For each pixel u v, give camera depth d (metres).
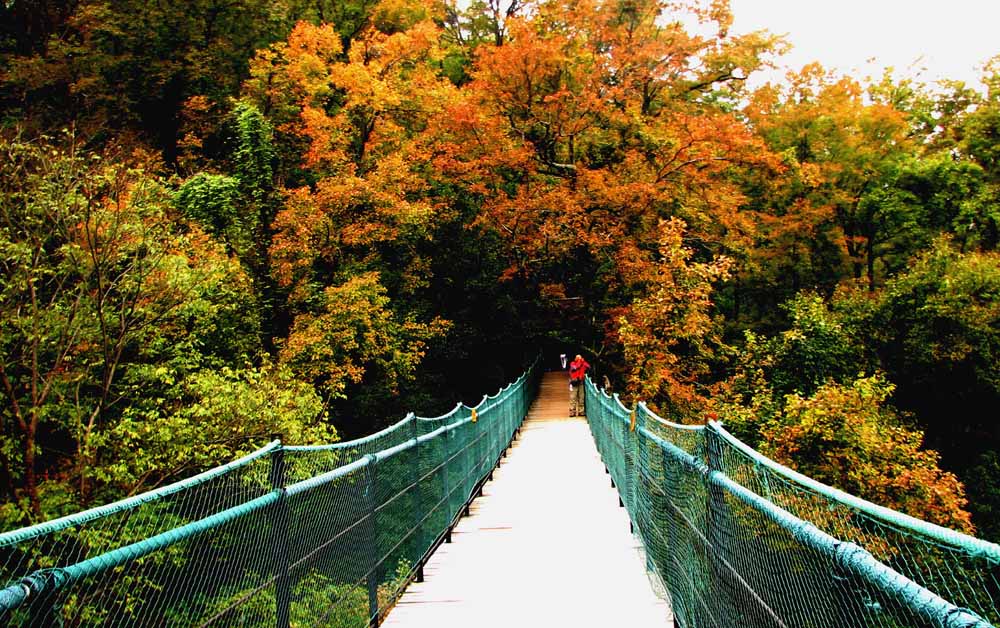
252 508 3.35
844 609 2.03
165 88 28.27
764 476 2.96
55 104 24.41
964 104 35.16
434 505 8.26
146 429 10.89
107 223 11.28
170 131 28.72
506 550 8.18
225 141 26.42
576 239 25.09
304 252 20.88
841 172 31.88
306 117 23.08
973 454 23.19
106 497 10.98
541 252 26.66
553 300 27.48
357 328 20.39
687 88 32.16
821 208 30.28
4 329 10.72
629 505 8.85
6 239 10.44
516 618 5.82
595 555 7.71
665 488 5.52
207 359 14.96
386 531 6.07
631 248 24.48
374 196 21.75
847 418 13.76
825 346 20.56
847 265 33.28
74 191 10.89
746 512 3.13
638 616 5.66
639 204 24.77
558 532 8.93
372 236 22.14
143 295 12.06
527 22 26.39
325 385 18.95
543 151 27.98
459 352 29.50
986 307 22.50
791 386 19.73
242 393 12.13
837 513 2.53
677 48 26.83
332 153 22.84
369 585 5.45
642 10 27.77
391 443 6.56
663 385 19.34
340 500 4.86
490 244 30.23
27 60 24.06
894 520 1.83
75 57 25.50
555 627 5.54
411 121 28.08
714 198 25.73
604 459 13.97
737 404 17.89
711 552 3.84
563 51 27.84
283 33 30.42
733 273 29.98
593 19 27.20
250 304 18.64
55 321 10.97
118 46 27.38
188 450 10.97
